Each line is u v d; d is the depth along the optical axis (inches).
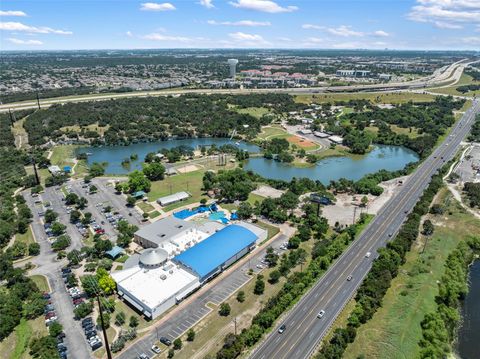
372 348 5103.3
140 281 6264.8
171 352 4997.5
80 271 6943.9
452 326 5659.5
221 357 4840.1
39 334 5442.9
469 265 7347.4
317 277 6727.4
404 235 7667.3
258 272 6904.5
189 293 6279.5
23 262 7278.5
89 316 5777.6
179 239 7696.9
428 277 6633.9
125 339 5295.3
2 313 5634.8
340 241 7598.4
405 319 5605.3
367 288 6063.0
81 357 5024.6
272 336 5374.0
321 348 5098.4
